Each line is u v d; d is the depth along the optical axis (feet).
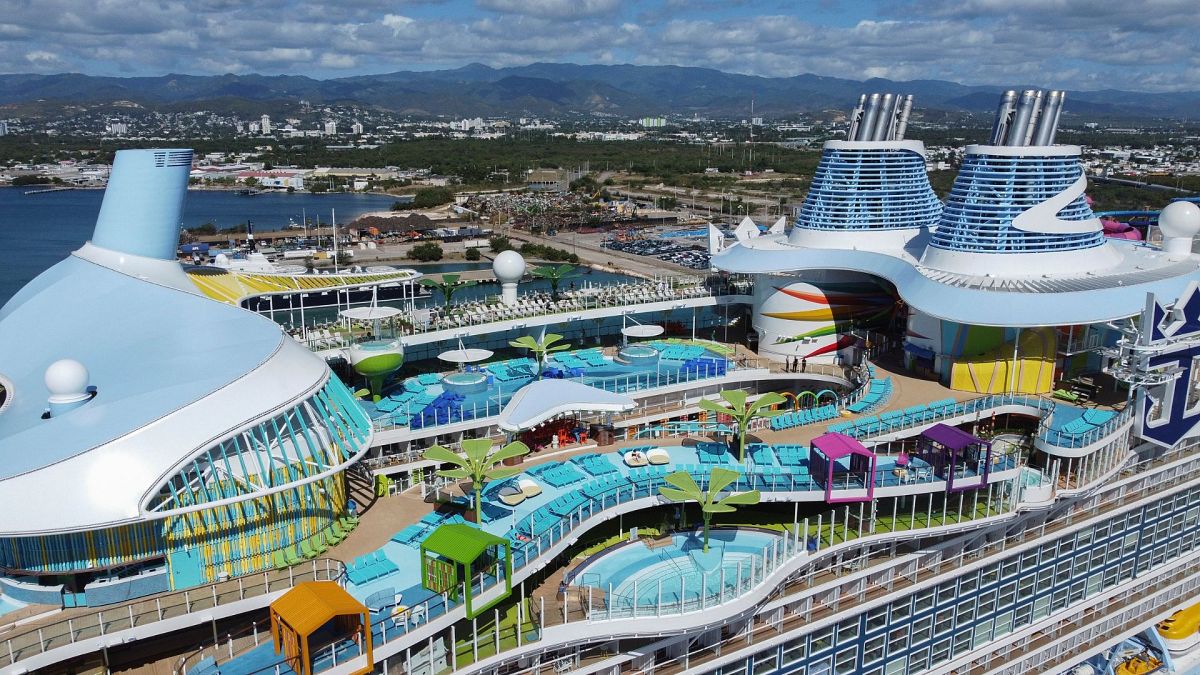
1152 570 203.62
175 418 130.21
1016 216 221.25
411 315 269.85
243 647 128.47
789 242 285.43
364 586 136.15
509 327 266.16
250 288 247.91
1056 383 222.69
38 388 148.25
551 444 197.36
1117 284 211.82
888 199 268.62
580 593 145.38
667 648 145.69
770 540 163.32
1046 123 222.48
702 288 308.60
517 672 134.62
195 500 129.59
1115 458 185.68
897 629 165.17
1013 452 175.63
